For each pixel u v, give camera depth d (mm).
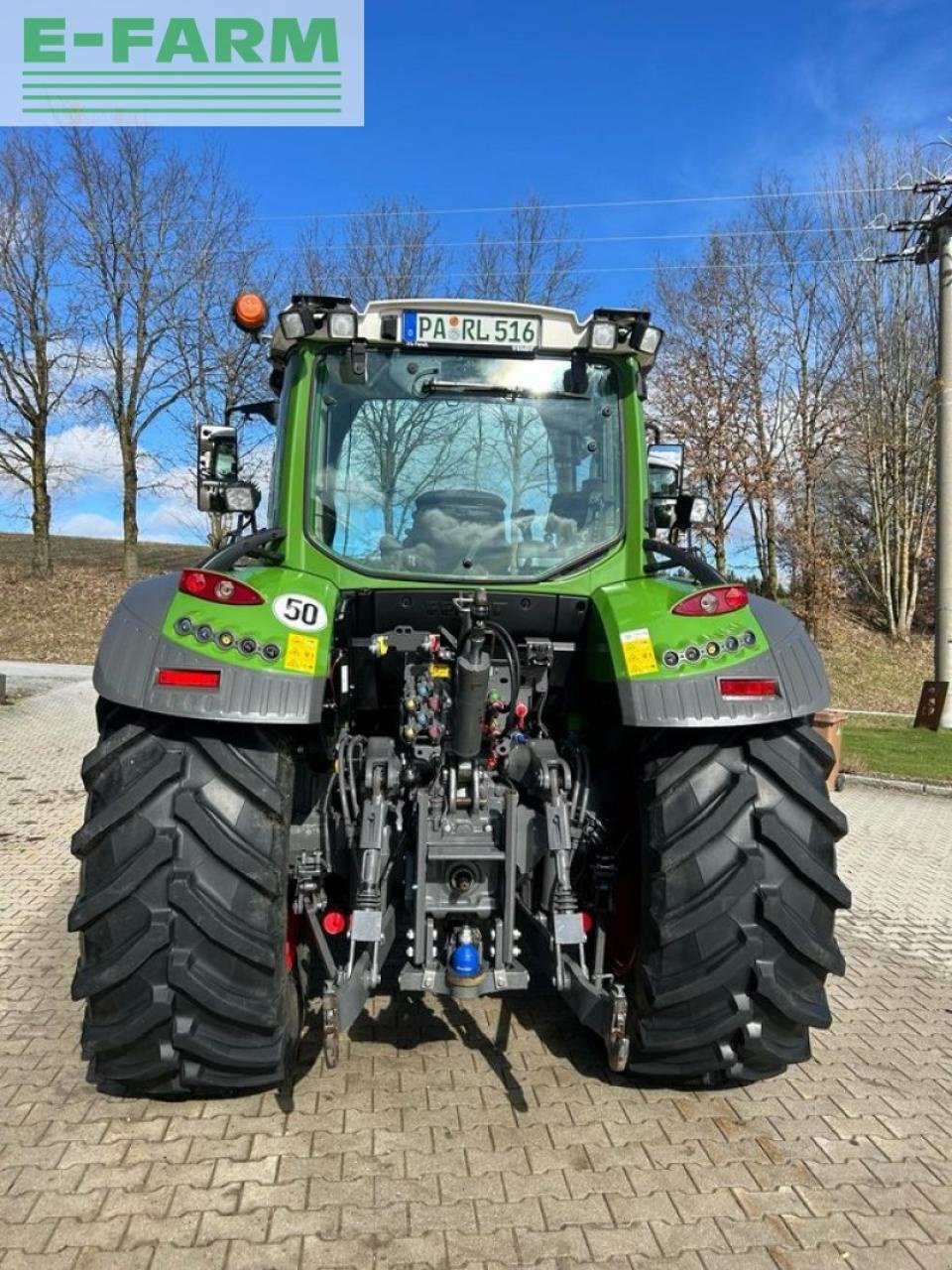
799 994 2629
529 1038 3199
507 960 2652
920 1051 3256
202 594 2625
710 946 2586
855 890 5312
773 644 2734
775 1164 2516
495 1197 2334
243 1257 2102
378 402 3156
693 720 2586
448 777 2807
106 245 22562
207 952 2471
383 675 3188
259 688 2492
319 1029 3191
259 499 3816
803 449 20234
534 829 2830
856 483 24438
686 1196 2365
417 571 3145
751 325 20062
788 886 2607
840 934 4535
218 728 2580
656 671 2643
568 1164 2479
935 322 22609
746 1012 2590
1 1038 3148
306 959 3057
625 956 3000
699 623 2721
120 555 31031
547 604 3123
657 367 20328
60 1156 2463
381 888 2643
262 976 2520
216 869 2490
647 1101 2814
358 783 2994
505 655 3154
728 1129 2682
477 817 2791
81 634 20703
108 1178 2371
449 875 2709
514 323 3133
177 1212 2242
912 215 21234
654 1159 2518
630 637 2709
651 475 3885
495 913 2695
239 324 3357
